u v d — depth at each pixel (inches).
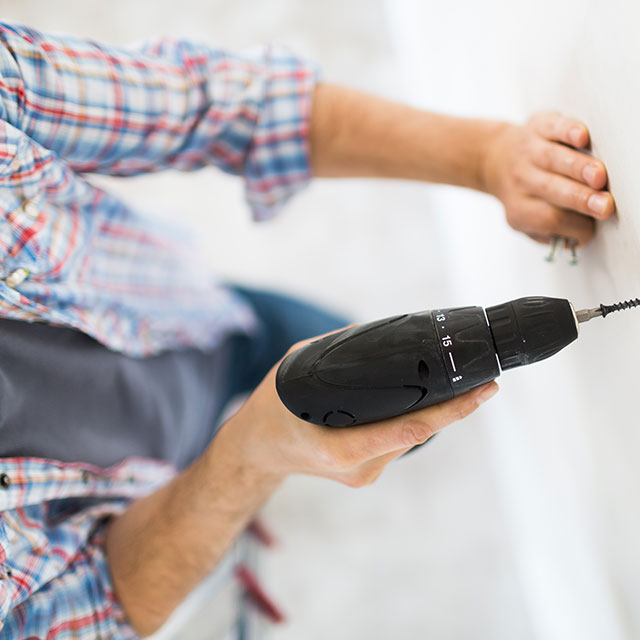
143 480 33.0
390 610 56.9
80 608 27.2
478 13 38.2
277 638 56.6
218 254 69.6
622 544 29.5
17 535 25.3
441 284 67.1
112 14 79.0
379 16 77.4
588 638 39.8
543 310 19.1
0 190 24.4
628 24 18.0
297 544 60.3
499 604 56.1
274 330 44.8
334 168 32.1
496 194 27.7
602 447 29.4
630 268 20.9
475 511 59.9
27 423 26.4
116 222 32.1
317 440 21.1
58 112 25.1
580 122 23.7
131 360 32.1
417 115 29.7
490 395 19.9
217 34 77.7
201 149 30.5
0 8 79.7
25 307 26.2
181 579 28.2
